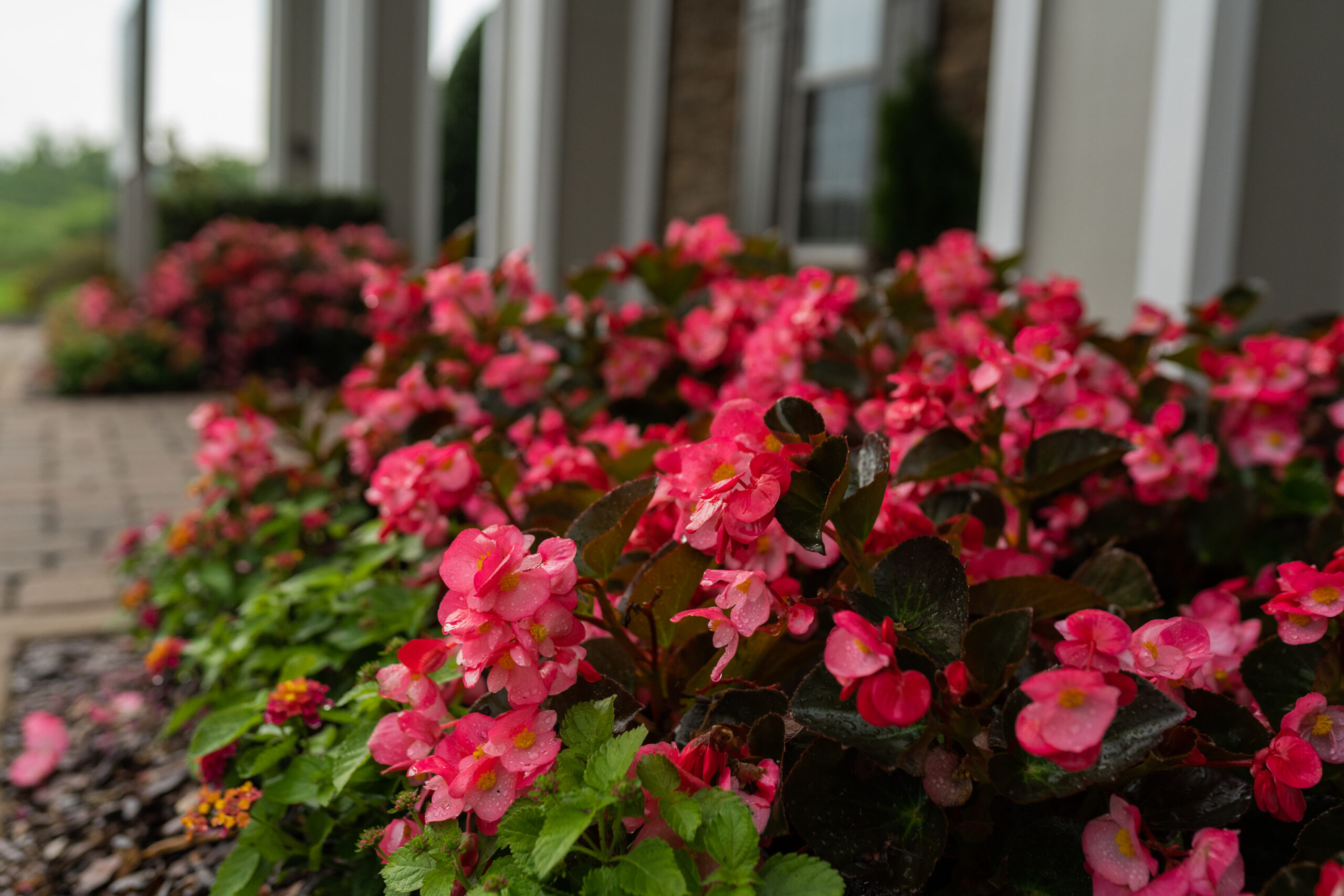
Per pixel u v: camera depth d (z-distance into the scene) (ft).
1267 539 6.51
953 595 3.36
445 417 7.25
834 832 3.27
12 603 10.21
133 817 6.17
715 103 20.90
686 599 3.84
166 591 7.96
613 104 21.15
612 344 8.16
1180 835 3.27
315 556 8.01
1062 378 4.55
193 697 7.55
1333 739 3.30
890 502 4.27
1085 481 5.92
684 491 3.86
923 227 16.81
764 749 3.45
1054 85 12.22
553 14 20.29
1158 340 7.21
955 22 16.76
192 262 25.77
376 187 31.50
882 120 17.08
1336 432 7.24
